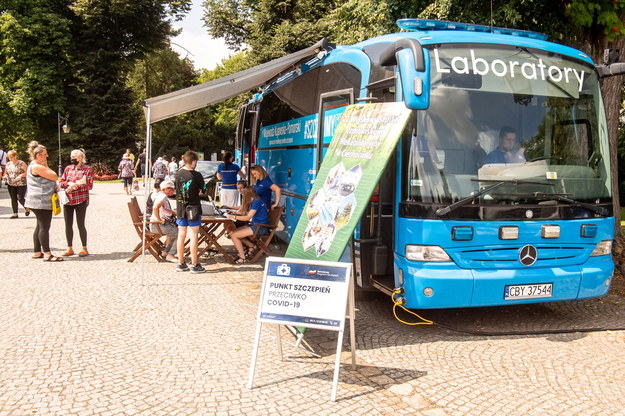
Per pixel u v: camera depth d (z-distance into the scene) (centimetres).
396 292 564
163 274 850
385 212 604
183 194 850
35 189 909
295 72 981
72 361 491
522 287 563
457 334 589
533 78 595
